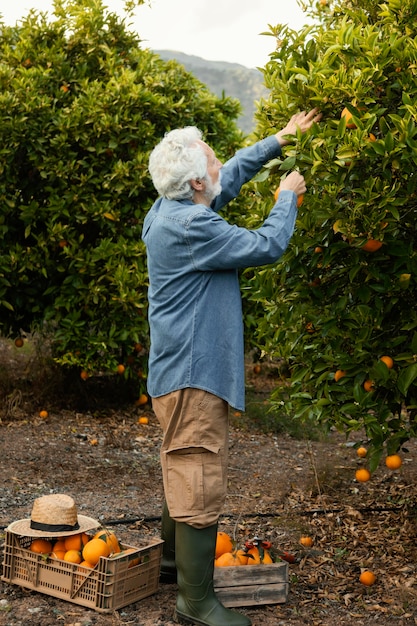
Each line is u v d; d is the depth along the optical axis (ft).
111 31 23.63
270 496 16.46
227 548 11.42
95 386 24.25
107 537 10.82
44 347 26.03
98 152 21.39
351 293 11.76
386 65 10.71
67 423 21.18
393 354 11.68
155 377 9.99
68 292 21.57
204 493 9.70
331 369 12.13
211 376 9.64
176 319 9.74
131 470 17.85
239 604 10.70
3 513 14.30
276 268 11.66
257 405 23.90
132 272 21.17
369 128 9.95
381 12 11.89
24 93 21.02
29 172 22.17
